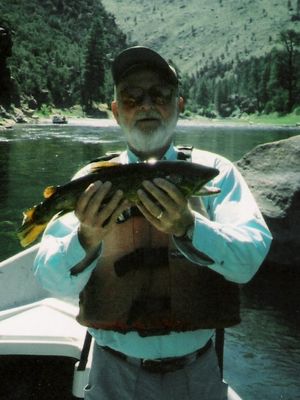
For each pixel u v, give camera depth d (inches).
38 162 894.4
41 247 91.5
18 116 2844.5
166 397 90.0
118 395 92.1
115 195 75.3
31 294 186.9
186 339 89.6
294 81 5191.9
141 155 98.4
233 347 208.5
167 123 95.7
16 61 4060.0
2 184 660.1
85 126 2632.9
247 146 1358.3
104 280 89.6
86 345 104.6
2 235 419.8
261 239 85.2
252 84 6791.3
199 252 79.7
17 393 128.0
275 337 217.9
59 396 126.5
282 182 294.5
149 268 88.4
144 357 89.4
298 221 281.7
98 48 4515.3
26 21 5876.0
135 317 87.3
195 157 96.8
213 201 91.0
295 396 176.2
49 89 4234.7
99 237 79.0
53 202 80.4
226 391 95.1
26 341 135.8
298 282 274.2
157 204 74.9
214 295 88.7
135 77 94.5
